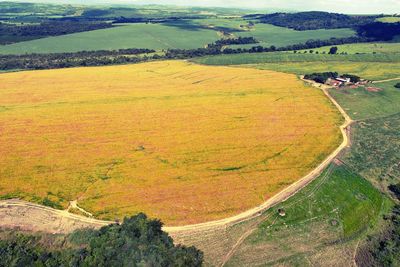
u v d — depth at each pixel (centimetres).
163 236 6378
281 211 7725
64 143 10406
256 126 11731
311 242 7081
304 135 11206
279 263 6544
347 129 11856
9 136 10788
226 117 12412
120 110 12925
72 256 5919
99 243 6084
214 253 6688
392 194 8600
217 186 8538
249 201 8062
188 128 11481
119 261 5578
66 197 8094
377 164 9775
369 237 7312
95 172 9012
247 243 6950
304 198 8231
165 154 9881
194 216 7569
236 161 9612
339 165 9619
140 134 11025
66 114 12506
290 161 9712
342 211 7956
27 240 6700
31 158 9588
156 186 8488
